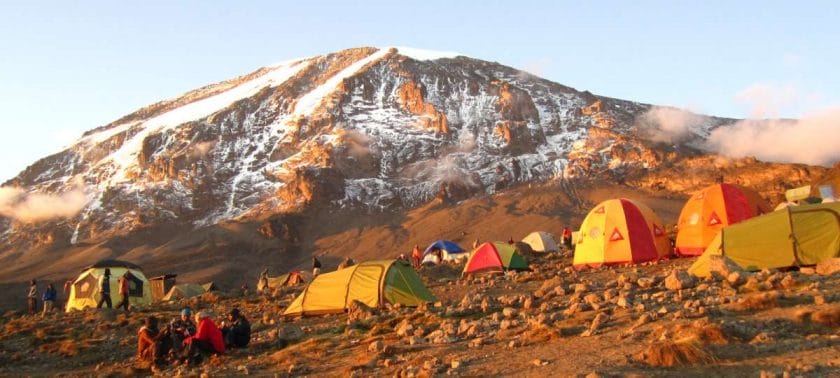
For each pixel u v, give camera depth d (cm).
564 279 2730
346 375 1353
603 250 3209
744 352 1086
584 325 1453
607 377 1030
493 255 3834
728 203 3131
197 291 5181
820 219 2011
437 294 2739
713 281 1784
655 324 1348
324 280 2595
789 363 1011
